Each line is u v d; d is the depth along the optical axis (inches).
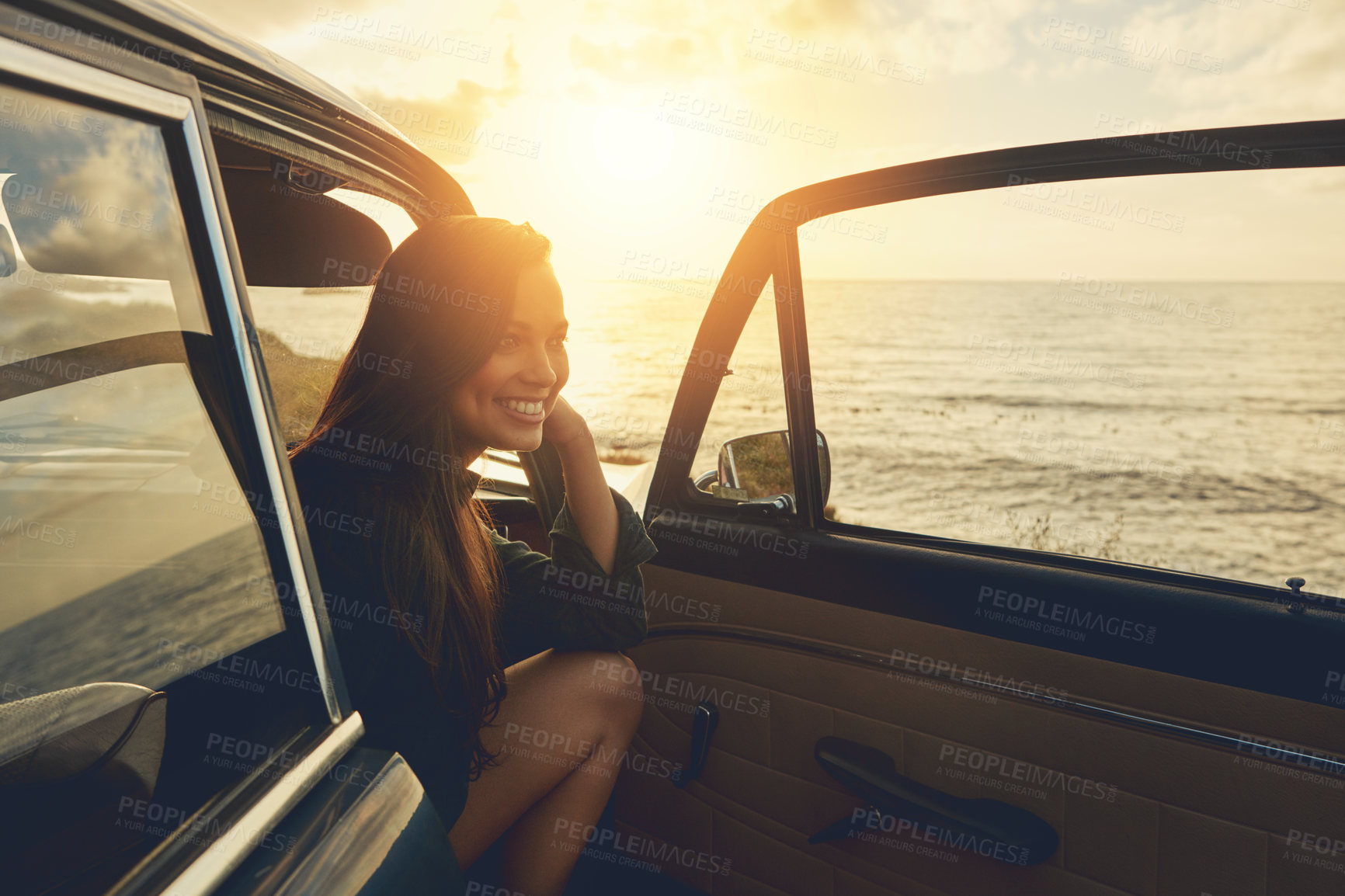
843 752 64.2
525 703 57.0
